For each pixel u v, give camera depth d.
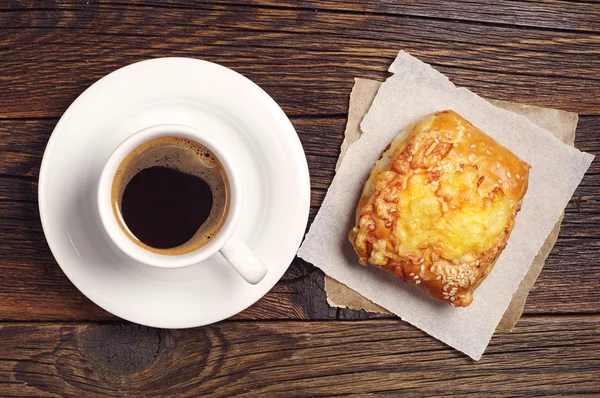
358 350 0.56
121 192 0.48
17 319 0.54
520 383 0.56
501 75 0.55
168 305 0.50
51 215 0.49
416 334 0.56
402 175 0.51
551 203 0.55
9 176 0.54
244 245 0.47
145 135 0.46
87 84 0.54
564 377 0.56
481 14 0.55
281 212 0.50
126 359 0.55
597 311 0.56
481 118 0.55
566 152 0.55
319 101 0.55
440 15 0.55
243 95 0.50
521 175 0.52
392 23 0.55
